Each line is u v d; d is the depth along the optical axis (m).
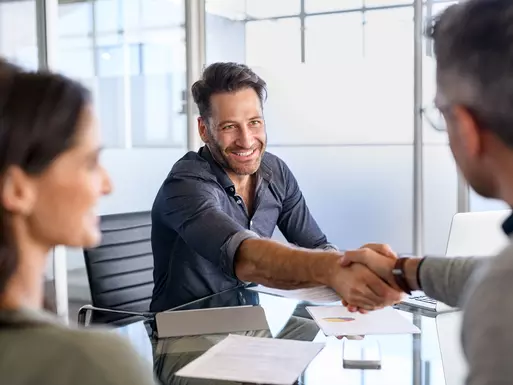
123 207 3.71
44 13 3.21
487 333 0.59
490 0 0.68
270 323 1.53
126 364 0.62
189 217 1.76
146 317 1.74
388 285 1.33
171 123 4.02
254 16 3.79
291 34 3.67
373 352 1.27
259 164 2.06
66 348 0.60
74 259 3.38
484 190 0.75
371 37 3.45
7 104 0.61
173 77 4.02
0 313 0.62
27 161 0.62
